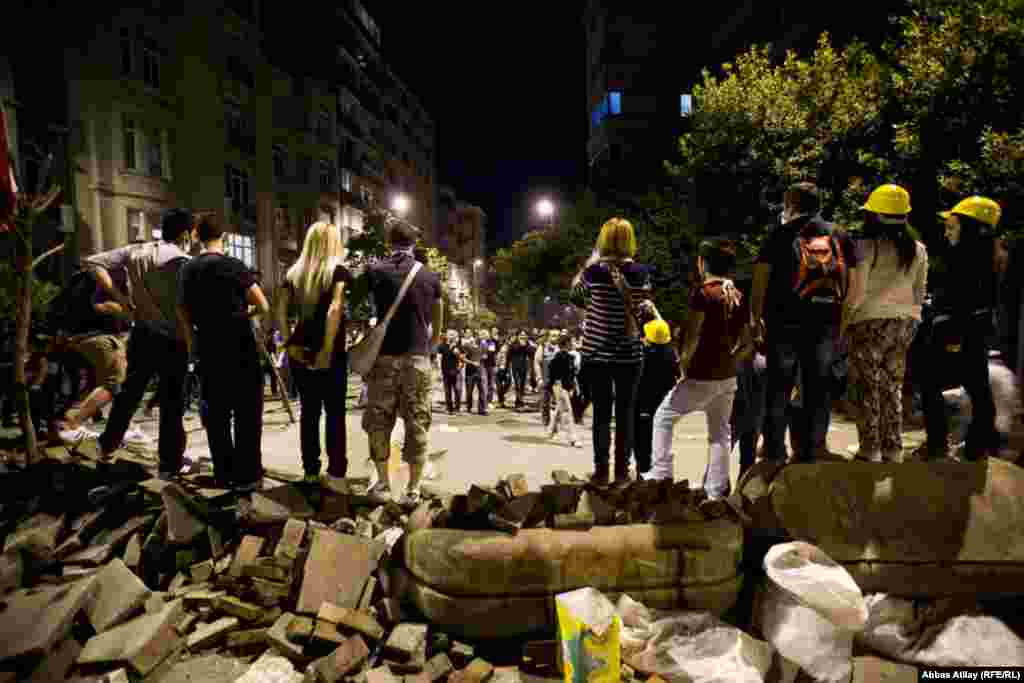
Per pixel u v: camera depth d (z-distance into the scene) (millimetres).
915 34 11539
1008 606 3385
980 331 3713
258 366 3975
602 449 3938
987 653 3035
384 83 52031
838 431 8852
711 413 3859
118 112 19922
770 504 3531
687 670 2812
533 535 3105
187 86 23094
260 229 28703
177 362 4090
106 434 4258
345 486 3807
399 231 3959
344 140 41375
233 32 26594
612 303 3818
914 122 11445
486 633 3027
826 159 14711
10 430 5371
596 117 38719
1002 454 4543
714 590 3172
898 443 3701
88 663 2621
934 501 3457
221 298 3746
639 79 36562
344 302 3900
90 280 4977
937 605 3270
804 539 3418
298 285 3811
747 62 17203
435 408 15398
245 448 3939
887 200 3586
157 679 2709
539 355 14766
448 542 3070
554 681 2836
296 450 7270
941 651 3062
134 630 2785
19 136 15984
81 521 3350
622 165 36406
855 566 3357
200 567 3309
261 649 2967
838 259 3387
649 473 3945
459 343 14445
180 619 3010
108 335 5047
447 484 5699
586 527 3189
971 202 3795
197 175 23641
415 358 3873
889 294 3592
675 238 19906
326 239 3844
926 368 3916
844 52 15555
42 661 2566
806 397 3658
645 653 2902
